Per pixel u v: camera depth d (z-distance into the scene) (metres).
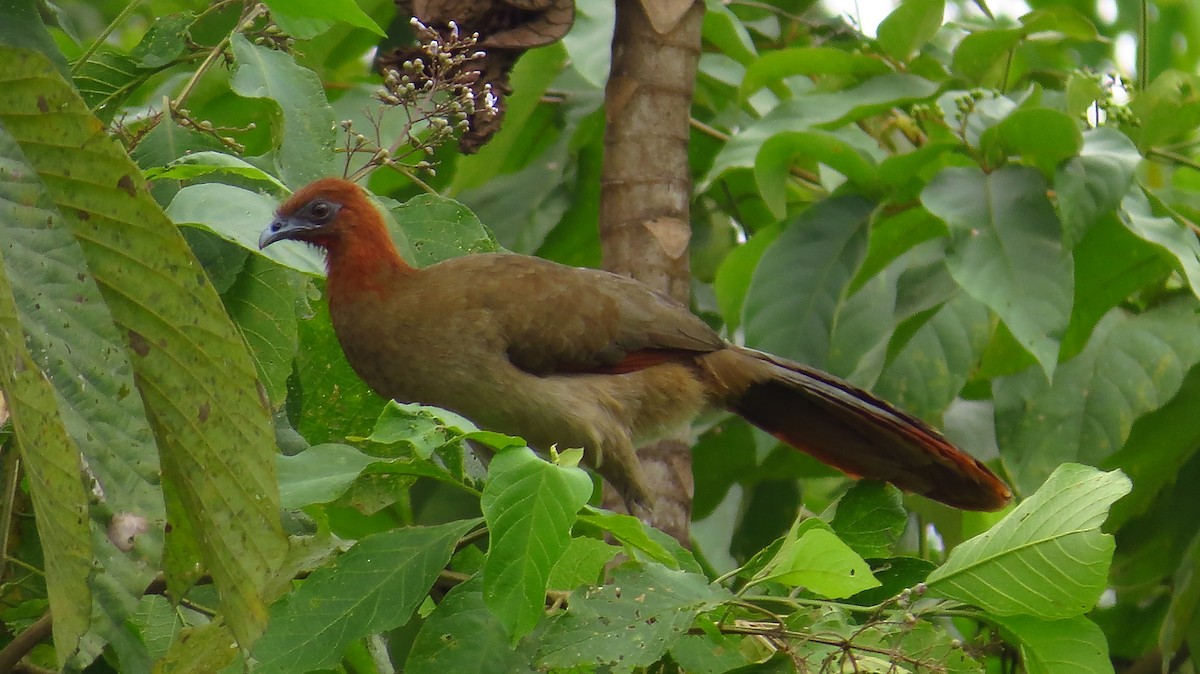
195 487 5.17
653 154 10.38
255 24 9.25
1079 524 5.94
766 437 10.90
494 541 5.54
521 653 6.23
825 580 6.17
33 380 4.30
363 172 8.36
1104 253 10.83
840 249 10.77
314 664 6.19
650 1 10.38
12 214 4.51
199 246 7.71
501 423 10.27
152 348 4.99
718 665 6.52
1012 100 11.80
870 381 11.88
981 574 6.15
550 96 12.88
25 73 4.59
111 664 6.86
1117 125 11.34
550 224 12.79
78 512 4.47
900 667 6.39
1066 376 10.88
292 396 8.81
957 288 10.96
